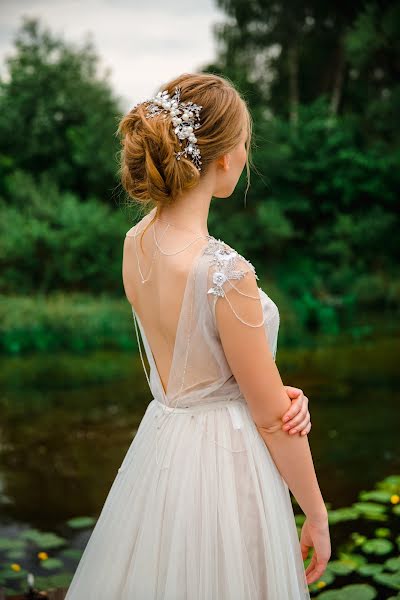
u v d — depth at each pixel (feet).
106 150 51.11
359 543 10.13
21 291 42.55
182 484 4.67
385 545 9.94
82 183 53.21
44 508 11.92
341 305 41.52
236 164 4.78
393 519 10.95
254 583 4.59
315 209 54.24
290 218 53.83
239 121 4.66
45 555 10.06
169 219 4.74
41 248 43.39
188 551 4.57
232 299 4.32
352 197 53.31
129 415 17.76
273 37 64.03
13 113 52.70
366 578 9.07
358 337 29.60
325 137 54.29
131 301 5.20
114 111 55.57
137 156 4.64
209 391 4.72
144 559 4.68
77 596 5.01
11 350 28.25
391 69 58.18
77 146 51.88
